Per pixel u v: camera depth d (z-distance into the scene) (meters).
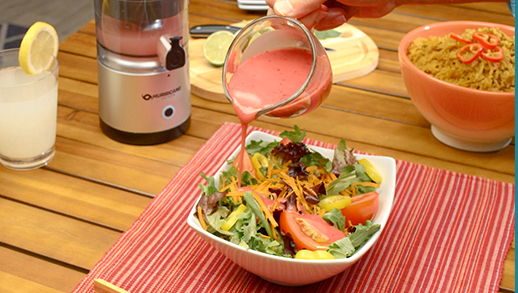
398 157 1.22
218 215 0.84
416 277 0.91
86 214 1.03
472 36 1.21
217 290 0.88
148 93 1.17
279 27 0.90
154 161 1.19
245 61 0.95
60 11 3.08
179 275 0.90
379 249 0.97
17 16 2.99
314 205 0.89
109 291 0.82
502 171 1.19
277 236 0.84
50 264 0.92
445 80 1.19
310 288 0.88
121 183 1.12
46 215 1.02
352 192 0.93
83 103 1.38
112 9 1.07
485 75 1.16
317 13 0.97
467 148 1.25
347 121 1.33
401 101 1.41
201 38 1.62
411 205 1.08
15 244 0.95
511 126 1.14
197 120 1.33
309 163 1.01
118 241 0.96
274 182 0.92
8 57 1.19
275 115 0.88
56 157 1.19
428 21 1.77
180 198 1.07
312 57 0.86
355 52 1.56
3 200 1.05
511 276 0.93
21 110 1.07
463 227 1.03
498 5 1.87
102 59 1.17
